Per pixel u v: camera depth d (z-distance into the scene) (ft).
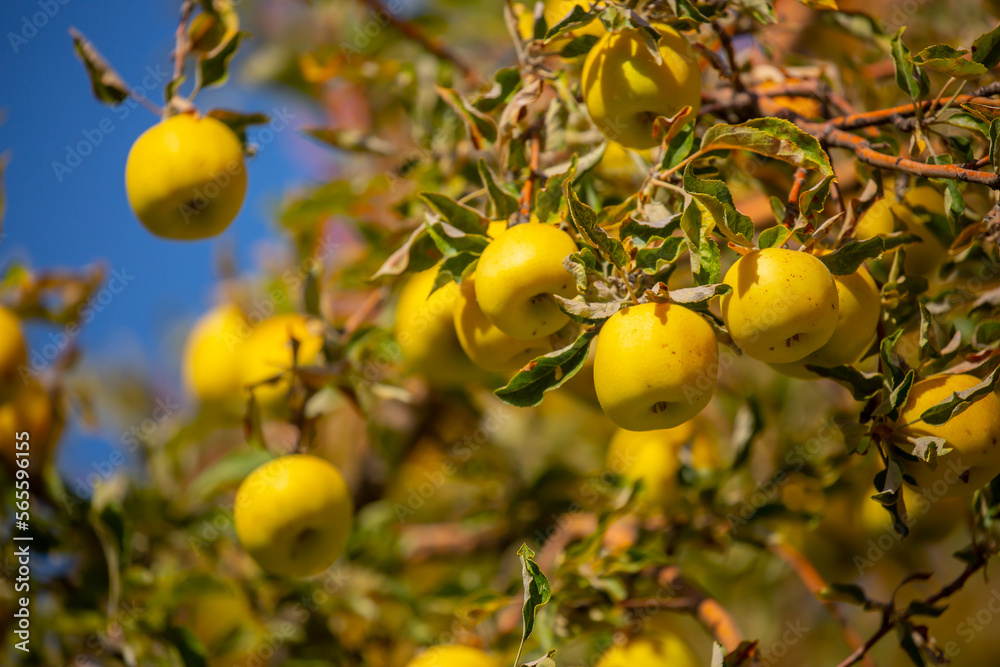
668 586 5.40
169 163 5.05
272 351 5.69
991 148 4.66
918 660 4.93
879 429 4.69
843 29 5.44
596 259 4.65
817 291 4.51
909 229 5.10
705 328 4.54
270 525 5.17
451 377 5.48
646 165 5.11
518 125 5.05
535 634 5.25
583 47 5.01
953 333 4.88
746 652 5.06
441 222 4.85
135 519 5.84
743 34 5.41
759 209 5.74
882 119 4.88
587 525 5.85
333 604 5.83
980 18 5.91
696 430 5.89
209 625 5.88
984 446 4.65
